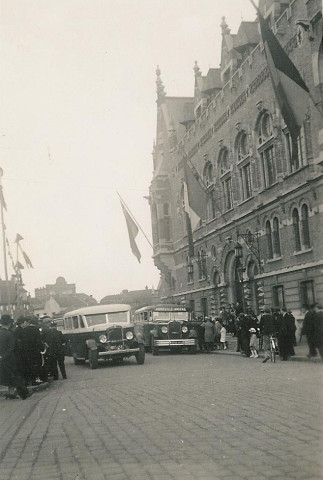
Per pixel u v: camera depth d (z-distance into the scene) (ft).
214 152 133.28
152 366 69.41
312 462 18.13
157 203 175.63
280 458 18.94
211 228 139.44
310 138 86.48
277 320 65.92
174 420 28.14
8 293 109.29
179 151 161.79
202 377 50.06
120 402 36.94
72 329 82.99
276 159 98.68
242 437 22.77
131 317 79.15
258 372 51.67
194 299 156.04
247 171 117.08
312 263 87.25
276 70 62.80
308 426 23.89
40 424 30.17
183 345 91.81
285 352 65.87
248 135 112.06
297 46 88.02
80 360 86.94
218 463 18.95
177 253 169.99
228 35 130.62
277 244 102.27
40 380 55.72
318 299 86.89
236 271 126.41
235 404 31.89
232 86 119.03
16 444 24.93
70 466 20.17
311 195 87.25
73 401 39.73
